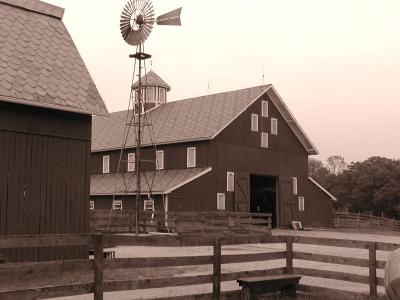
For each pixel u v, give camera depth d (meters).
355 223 48.53
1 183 13.93
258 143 40.25
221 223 31.39
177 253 20.50
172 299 9.10
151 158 40.16
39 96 14.48
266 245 25.22
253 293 9.78
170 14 28.08
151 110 44.91
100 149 43.44
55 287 7.48
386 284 7.77
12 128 14.27
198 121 39.19
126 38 27.25
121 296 10.94
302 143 44.16
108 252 16.45
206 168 36.53
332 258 10.70
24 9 16.84
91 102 15.70
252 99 39.19
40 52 15.83
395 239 31.70
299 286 10.93
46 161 14.98
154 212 30.08
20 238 7.18
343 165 133.00
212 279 9.52
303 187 43.66
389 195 67.12
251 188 44.47
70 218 15.45
